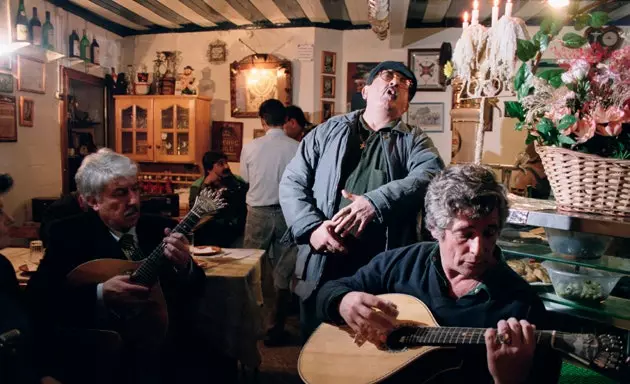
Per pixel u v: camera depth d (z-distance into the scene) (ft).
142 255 6.02
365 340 4.37
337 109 16.46
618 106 3.92
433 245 4.58
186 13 15.24
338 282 4.73
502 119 15.38
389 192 4.98
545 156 4.47
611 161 3.96
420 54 15.84
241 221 12.16
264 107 11.09
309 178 5.87
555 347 3.49
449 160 15.89
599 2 4.84
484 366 4.05
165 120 16.10
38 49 12.89
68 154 14.84
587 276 4.33
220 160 12.09
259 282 8.39
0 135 11.95
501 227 3.76
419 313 4.22
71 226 5.71
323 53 16.07
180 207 15.64
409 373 4.20
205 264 8.00
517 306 3.97
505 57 5.17
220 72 16.75
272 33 16.25
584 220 4.07
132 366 5.57
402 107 5.78
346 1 13.47
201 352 7.42
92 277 5.34
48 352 5.15
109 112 16.87
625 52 4.01
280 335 10.66
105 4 14.60
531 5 13.48
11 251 8.57
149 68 17.20
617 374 3.45
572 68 4.10
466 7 14.42
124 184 5.57
